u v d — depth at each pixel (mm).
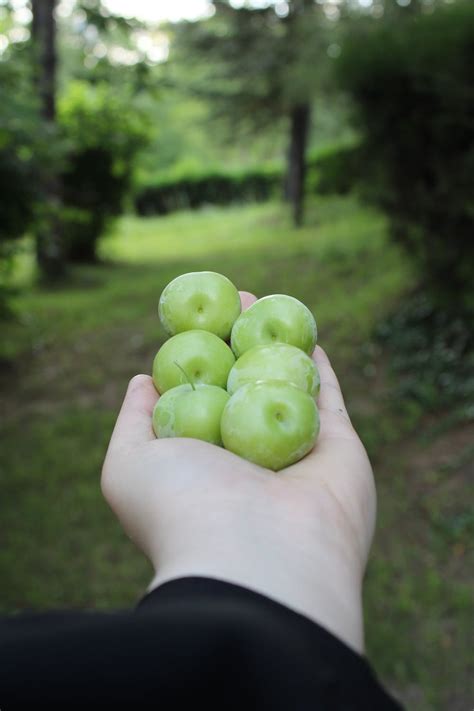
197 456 185
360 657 106
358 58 1004
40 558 628
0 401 1026
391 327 1106
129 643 98
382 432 829
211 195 4262
